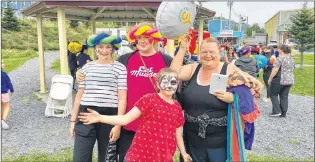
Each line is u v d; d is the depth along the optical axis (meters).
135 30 2.86
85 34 32.66
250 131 2.65
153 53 2.96
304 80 12.66
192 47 3.04
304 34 15.62
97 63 2.95
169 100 2.54
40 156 4.43
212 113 2.59
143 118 2.49
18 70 15.66
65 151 4.69
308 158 4.60
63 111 6.98
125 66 2.97
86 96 2.89
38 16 9.29
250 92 2.57
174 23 2.90
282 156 4.70
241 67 6.19
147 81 2.90
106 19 12.47
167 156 2.47
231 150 2.57
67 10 8.41
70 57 9.83
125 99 2.89
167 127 2.45
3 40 24.45
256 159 4.43
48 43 29.28
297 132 5.95
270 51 10.41
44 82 9.66
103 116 2.45
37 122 6.41
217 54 2.60
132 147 2.54
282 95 7.00
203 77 2.67
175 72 2.51
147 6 6.90
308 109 7.87
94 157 4.29
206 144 2.65
